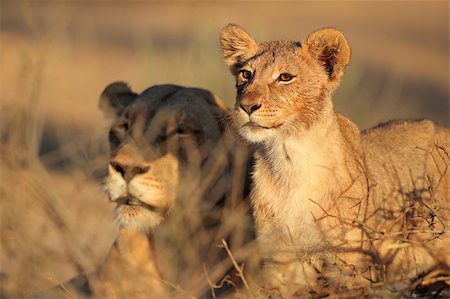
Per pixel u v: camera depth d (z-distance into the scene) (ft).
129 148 35.29
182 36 94.38
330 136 32.07
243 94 31.78
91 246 41.29
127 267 36.83
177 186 36.06
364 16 121.80
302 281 32.04
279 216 32.27
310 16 117.29
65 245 40.06
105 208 44.09
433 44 107.96
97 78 75.20
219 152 36.73
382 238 29.68
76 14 113.39
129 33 104.99
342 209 31.40
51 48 52.70
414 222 32.09
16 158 42.14
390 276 30.81
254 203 33.04
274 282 32.22
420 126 36.45
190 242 36.76
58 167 55.42
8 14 105.70
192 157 36.32
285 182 32.19
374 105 58.29
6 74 52.80
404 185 33.91
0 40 62.69
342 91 54.80
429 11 127.65
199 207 36.55
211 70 52.75
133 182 35.12
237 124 32.19
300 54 32.83
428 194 34.14
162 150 35.91
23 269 38.75
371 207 31.94
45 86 50.39
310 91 32.27
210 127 36.88
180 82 53.36
